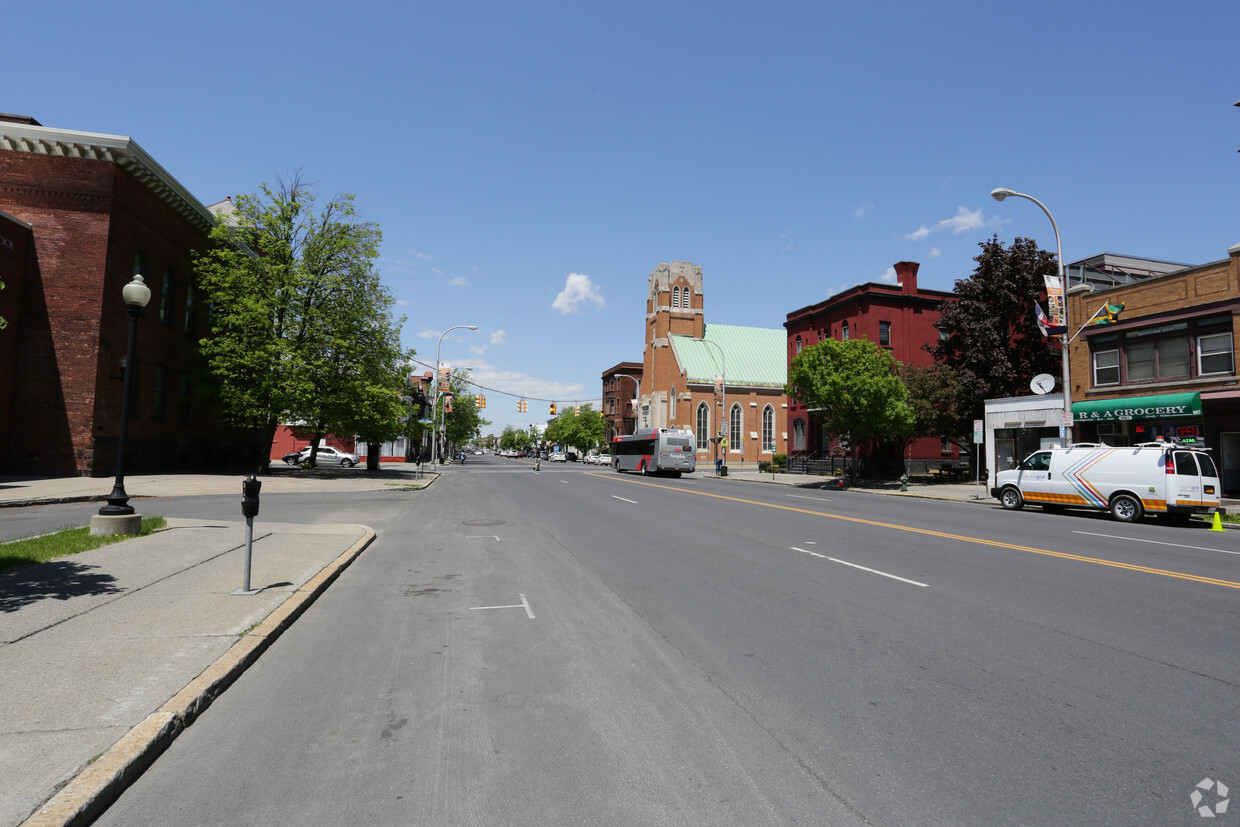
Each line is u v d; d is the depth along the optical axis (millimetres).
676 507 19172
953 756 3781
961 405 33188
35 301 25016
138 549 9609
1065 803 3283
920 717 4312
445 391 53594
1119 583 8352
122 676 4629
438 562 10062
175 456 31984
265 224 32656
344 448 63781
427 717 4336
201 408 34938
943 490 28703
